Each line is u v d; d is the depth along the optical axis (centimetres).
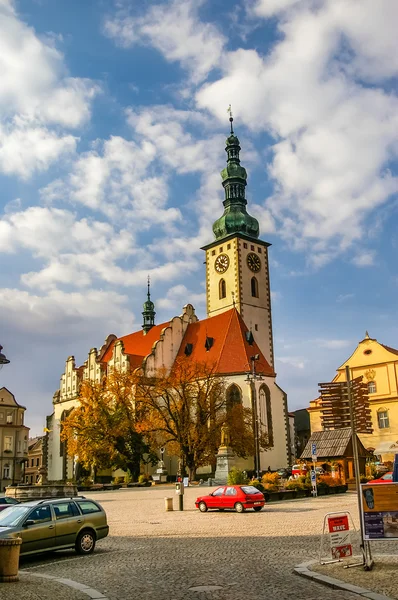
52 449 10981
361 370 9038
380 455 8519
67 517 2267
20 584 1678
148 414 8431
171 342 9969
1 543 1731
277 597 1416
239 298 10838
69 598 1476
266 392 8875
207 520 3319
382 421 8706
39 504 2239
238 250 11062
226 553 2122
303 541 2352
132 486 7719
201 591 1510
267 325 11150
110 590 1573
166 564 1947
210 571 1784
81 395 8819
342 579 1571
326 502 4125
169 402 8131
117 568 1925
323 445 5747
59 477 10656
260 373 8756
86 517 2320
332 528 1844
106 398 8762
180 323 10175
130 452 8431
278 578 1645
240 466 8300
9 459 10875
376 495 1747
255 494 3744
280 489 4728
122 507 4450
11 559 1733
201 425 7894
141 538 2678
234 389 8769
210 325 9900
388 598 1350
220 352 9162
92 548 2314
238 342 9219
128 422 8388
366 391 2139
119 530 3011
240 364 8888
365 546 1753
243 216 11419
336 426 2108
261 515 3469
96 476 9181
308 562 1848
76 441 8575
